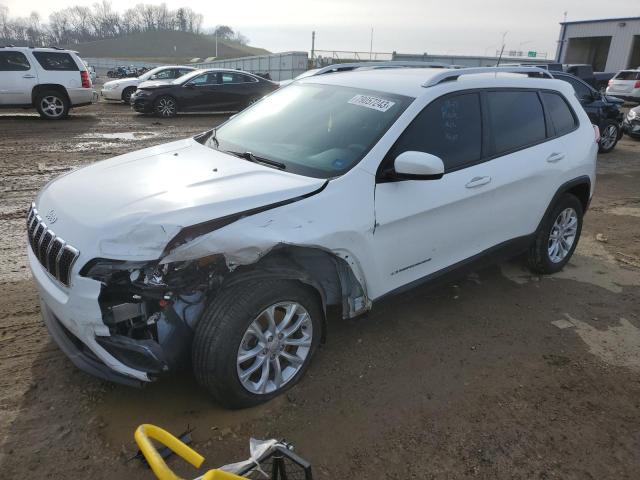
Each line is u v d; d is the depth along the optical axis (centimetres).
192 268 258
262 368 294
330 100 387
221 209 265
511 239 436
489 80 412
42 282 282
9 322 372
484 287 471
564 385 336
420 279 367
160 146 395
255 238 265
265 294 276
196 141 404
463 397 318
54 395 301
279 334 293
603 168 1059
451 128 371
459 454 274
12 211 623
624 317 429
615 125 1228
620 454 280
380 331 386
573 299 456
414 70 431
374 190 318
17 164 870
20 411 287
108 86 1998
